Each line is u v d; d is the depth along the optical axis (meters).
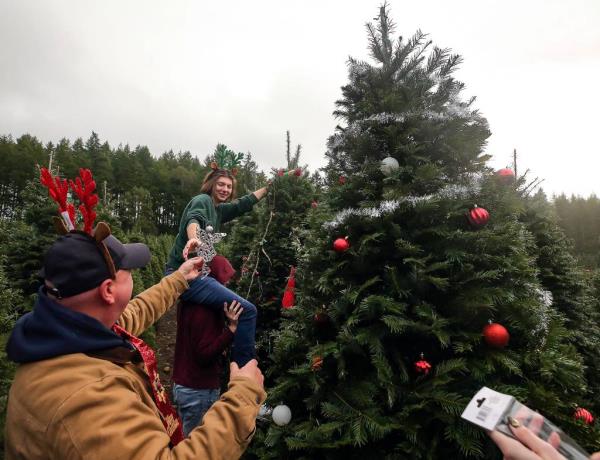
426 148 2.38
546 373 1.89
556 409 1.80
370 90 2.55
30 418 0.92
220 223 3.30
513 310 2.01
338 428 2.05
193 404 2.57
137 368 1.20
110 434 0.88
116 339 1.10
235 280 5.47
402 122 2.35
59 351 0.98
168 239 24.09
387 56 2.53
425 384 1.94
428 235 2.21
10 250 5.44
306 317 2.56
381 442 2.07
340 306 2.23
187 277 2.07
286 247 4.55
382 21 2.53
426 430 1.98
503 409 1.04
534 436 0.96
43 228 5.66
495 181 2.29
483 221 2.04
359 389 2.10
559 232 5.49
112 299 1.12
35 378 0.95
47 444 0.89
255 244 4.75
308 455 2.22
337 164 2.84
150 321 1.78
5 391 3.31
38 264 5.38
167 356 7.27
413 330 1.99
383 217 2.16
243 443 1.09
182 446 0.99
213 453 1.00
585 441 1.84
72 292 1.05
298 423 2.40
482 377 1.82
